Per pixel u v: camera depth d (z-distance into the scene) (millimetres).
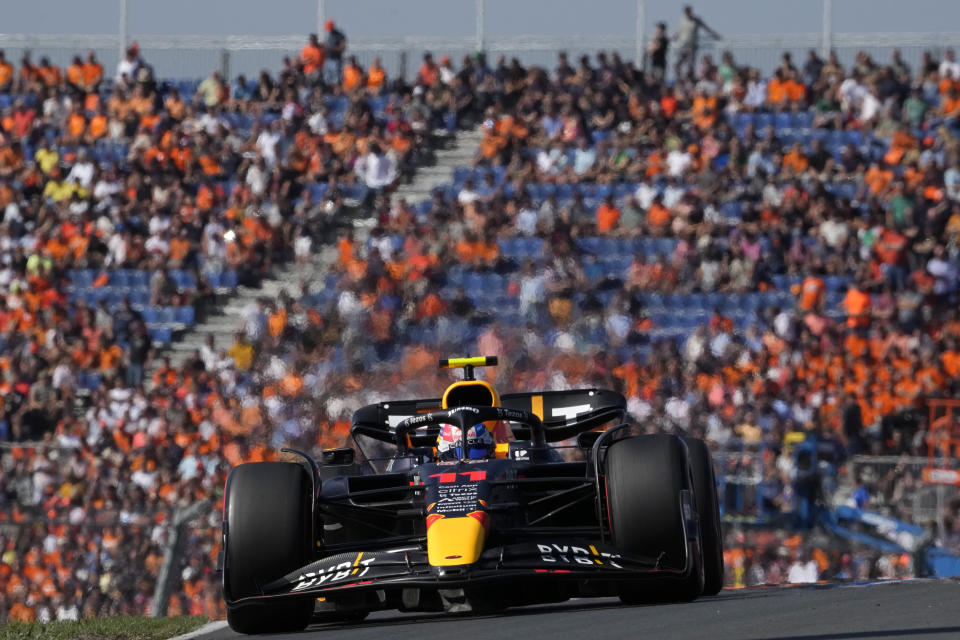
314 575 26016
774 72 103938
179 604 57062
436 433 34094
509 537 26594
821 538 61969
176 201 97125
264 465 27594
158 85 111062
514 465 28266
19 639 29609
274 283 94062
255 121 103750
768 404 75750
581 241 90500
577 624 24578
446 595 25641
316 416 81812
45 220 97438
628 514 25844
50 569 59219
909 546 59906
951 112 100750
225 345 90688
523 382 82938
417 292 86375
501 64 106000
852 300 83062
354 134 100688
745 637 21578
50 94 109750
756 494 63969
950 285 85188
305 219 95500
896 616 24000
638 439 26688
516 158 97812
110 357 86562
